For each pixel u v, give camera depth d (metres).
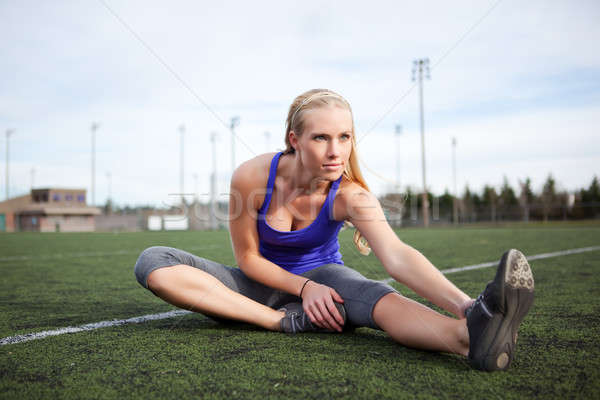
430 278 1.46
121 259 5.96
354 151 1.72
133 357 1.48
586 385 1.20
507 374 1.28
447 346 1.41
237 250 1.89
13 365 1.41
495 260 4.98
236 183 1.81
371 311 1.59
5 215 40.19
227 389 1.18
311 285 1.74
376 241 1.61
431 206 36.56
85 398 1.14
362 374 1.29
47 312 2.35
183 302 1.73
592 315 2.09
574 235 10.24
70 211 40.12
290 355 1.48
